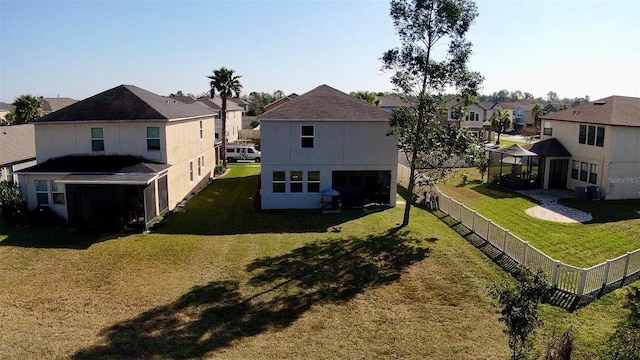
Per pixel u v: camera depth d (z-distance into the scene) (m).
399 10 21.50
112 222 23.41
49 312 14.12
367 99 64.38
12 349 11.90
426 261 18.67
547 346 11.16
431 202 27.67
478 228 21.50
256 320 13.77
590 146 31.83
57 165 24.69
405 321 13.73
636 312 10.51
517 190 34.19
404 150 23.75
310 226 23.92
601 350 11.15
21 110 55.38
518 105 103.19
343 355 11.91
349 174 27.94
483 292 15.68
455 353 11.98
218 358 11.65
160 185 25.44
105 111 26.12
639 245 20.34
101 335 12.73
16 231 22.66
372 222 24.59
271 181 27.42
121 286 16.16
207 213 26.92
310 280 16.81
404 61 22.20
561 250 19.97
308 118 26.59
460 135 22.22
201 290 15.88
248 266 18.19
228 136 65.44
